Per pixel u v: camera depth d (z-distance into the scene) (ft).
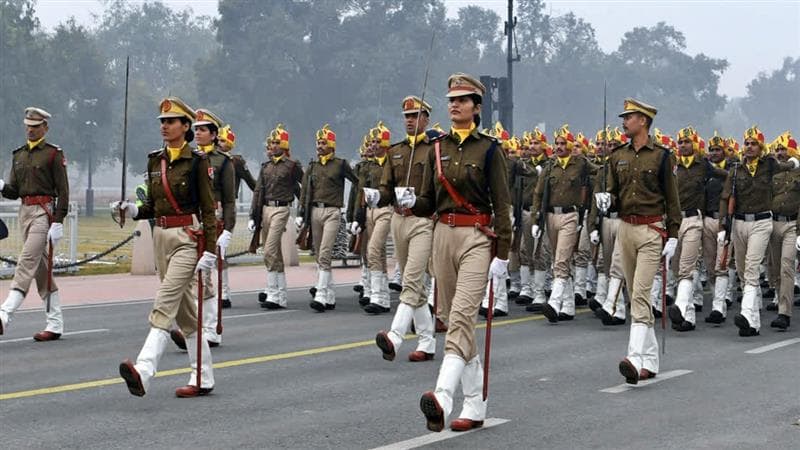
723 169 56.08
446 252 29.22
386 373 37.93
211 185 32.55
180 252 32.27
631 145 38.06
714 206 56.65
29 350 42.57
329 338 46.26
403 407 32.19
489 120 104.53
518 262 62.69
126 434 28.68
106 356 41.22
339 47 281.74
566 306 53.26
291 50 275.18
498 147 28.96
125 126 32.99
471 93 28.96
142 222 74.59
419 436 28.60
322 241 56.13
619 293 47.26
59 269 73.87
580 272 59.88
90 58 264.72
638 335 36.17
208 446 27.48
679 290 50.14
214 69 278.46
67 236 90.68
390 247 86.38
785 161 54.75
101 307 57.06
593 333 48.34
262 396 33.73
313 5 282.56
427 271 44.68
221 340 45.03
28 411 31.42
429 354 40.86
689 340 46.52
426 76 29.04
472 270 28.68
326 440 28.14
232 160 50.52
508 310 57.67
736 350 43.57
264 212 56.59
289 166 56.39
